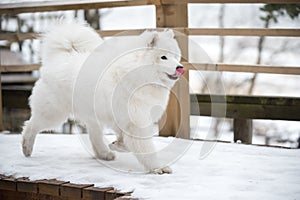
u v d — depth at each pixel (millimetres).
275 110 5285
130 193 3158
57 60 4164
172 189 3189
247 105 5418
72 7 5379
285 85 9977
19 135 5547
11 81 9633
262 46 10695
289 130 9414
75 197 3363
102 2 5199
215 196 3023
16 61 10422
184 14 5109
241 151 4449
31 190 3561
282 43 10562
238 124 5570
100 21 11227
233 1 4840
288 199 2969
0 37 5875
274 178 3480
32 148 4344
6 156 4355
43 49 4316
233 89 10328
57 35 4230
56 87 4035
